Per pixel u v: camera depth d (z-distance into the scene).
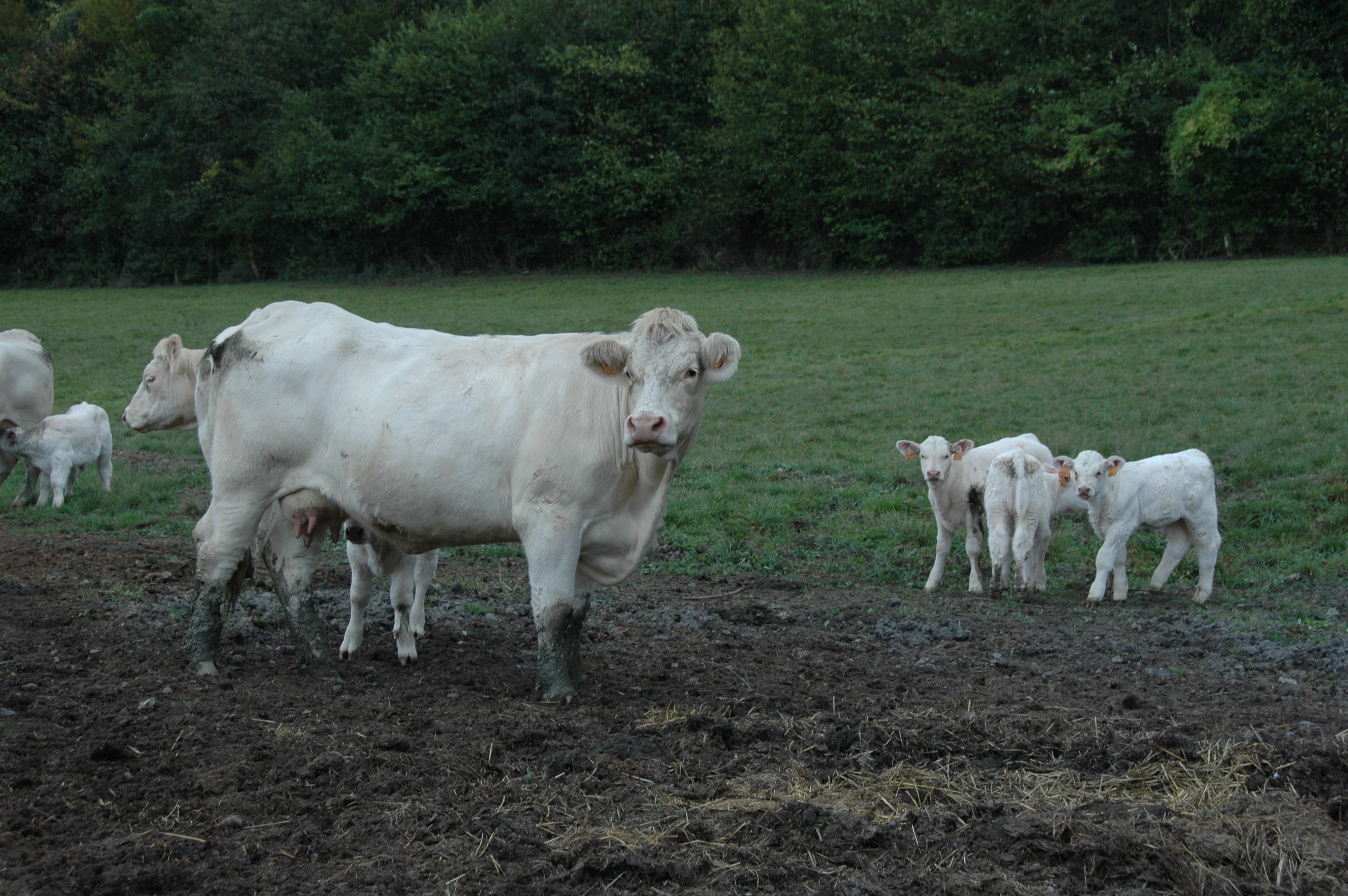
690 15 50.56
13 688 6.09
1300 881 4.29
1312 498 12.11
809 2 44.91
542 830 4.55
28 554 10.05
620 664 7.14
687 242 48.47
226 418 6.60
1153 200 41.56
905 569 10.99
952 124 41.22
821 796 4.97
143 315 38.34
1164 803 4.93
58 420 12.64
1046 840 4.54
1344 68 40.19
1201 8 41.62
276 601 8.62
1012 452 9.73
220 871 4.17
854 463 14.87
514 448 6.15
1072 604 9.65
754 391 20.67
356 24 53.78
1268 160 38.00
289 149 49.47
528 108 49.03
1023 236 43.31
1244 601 9.54
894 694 6.51
